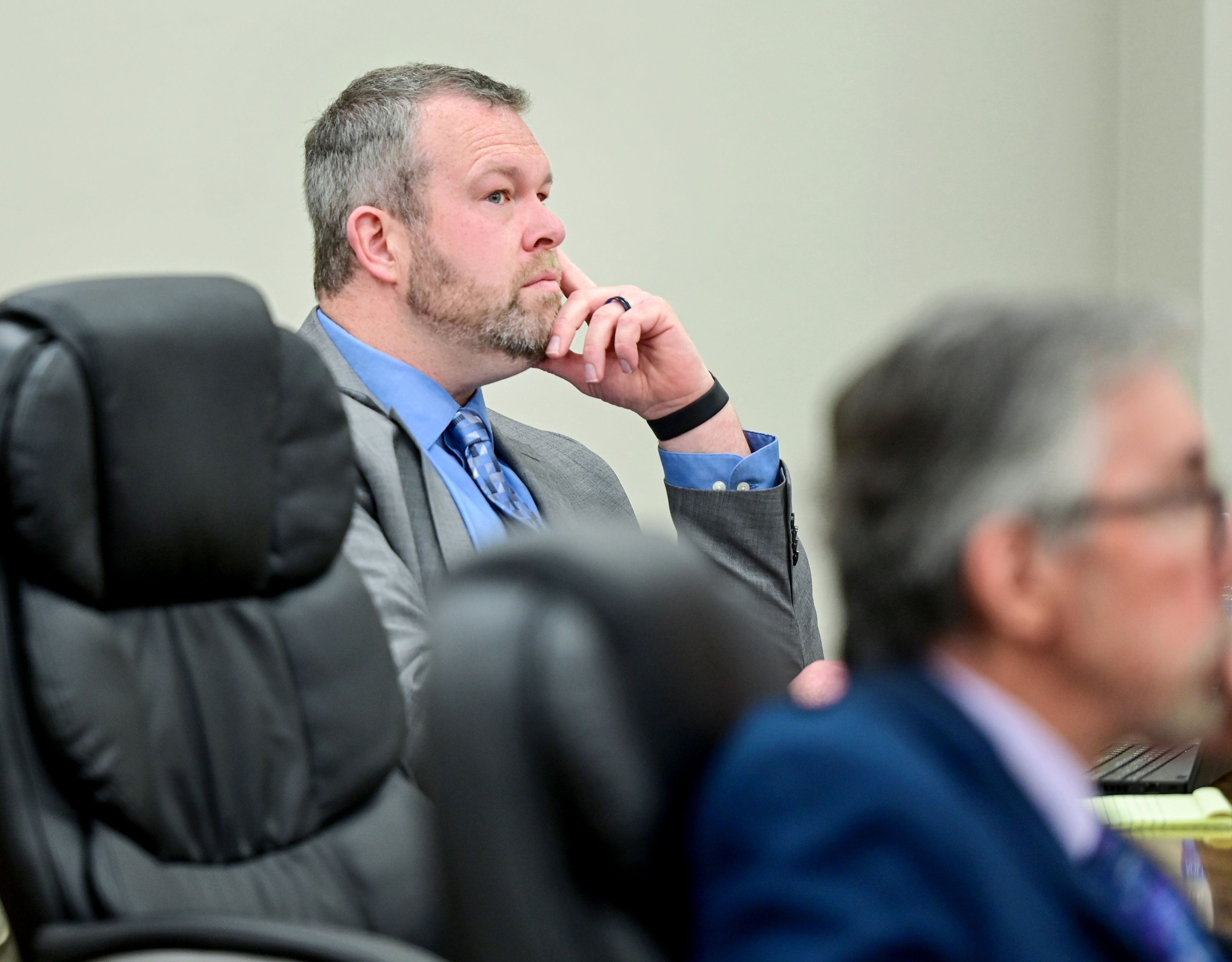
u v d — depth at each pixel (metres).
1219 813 5.12
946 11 13.77
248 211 11.21
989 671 2.59
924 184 13.75
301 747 5.41
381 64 11.57
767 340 13.16
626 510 9.12
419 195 8.08
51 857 4.65
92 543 4.92
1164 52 14.01
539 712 2.43
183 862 5.02
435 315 8.15
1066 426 2.43
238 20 11.10
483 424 8.55
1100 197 14.37
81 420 4.86
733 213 12.98
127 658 5.02
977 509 2.46
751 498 8.34
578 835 2.42
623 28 12.45
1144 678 2.52
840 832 2.24
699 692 2.59
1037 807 2.46
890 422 2.55
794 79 13.16
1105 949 2.35
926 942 2.15
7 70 10.46
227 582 5.34
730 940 2.23
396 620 6.79
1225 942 3.23
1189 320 2.56
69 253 10.70
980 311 2.57
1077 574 2.48
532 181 8.33
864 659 2.67
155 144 10.91
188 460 5.12
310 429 5.55
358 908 5.29
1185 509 2.48
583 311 8.77
